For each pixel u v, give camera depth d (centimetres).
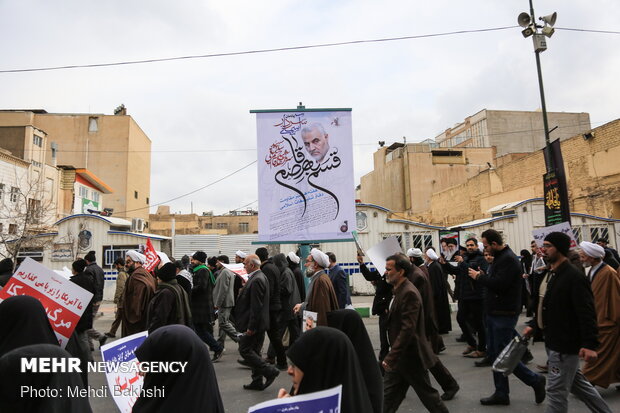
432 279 941
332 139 1072
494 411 525
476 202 3053
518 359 479
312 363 237
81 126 4300
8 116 4150
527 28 1341
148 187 5012
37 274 421
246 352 628
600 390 593
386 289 692
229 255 2138
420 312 455
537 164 2553
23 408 223
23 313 331
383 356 691
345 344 242
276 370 639
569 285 414
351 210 1047
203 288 841
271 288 738
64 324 417
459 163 4059
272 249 2123
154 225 5191
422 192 3928
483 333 805
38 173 3025
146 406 249
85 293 426
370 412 243
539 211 1898
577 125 4606
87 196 3747
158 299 602
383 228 1920
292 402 215
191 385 250
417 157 3988
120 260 1101
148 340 260
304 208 1044
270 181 1050
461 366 751
